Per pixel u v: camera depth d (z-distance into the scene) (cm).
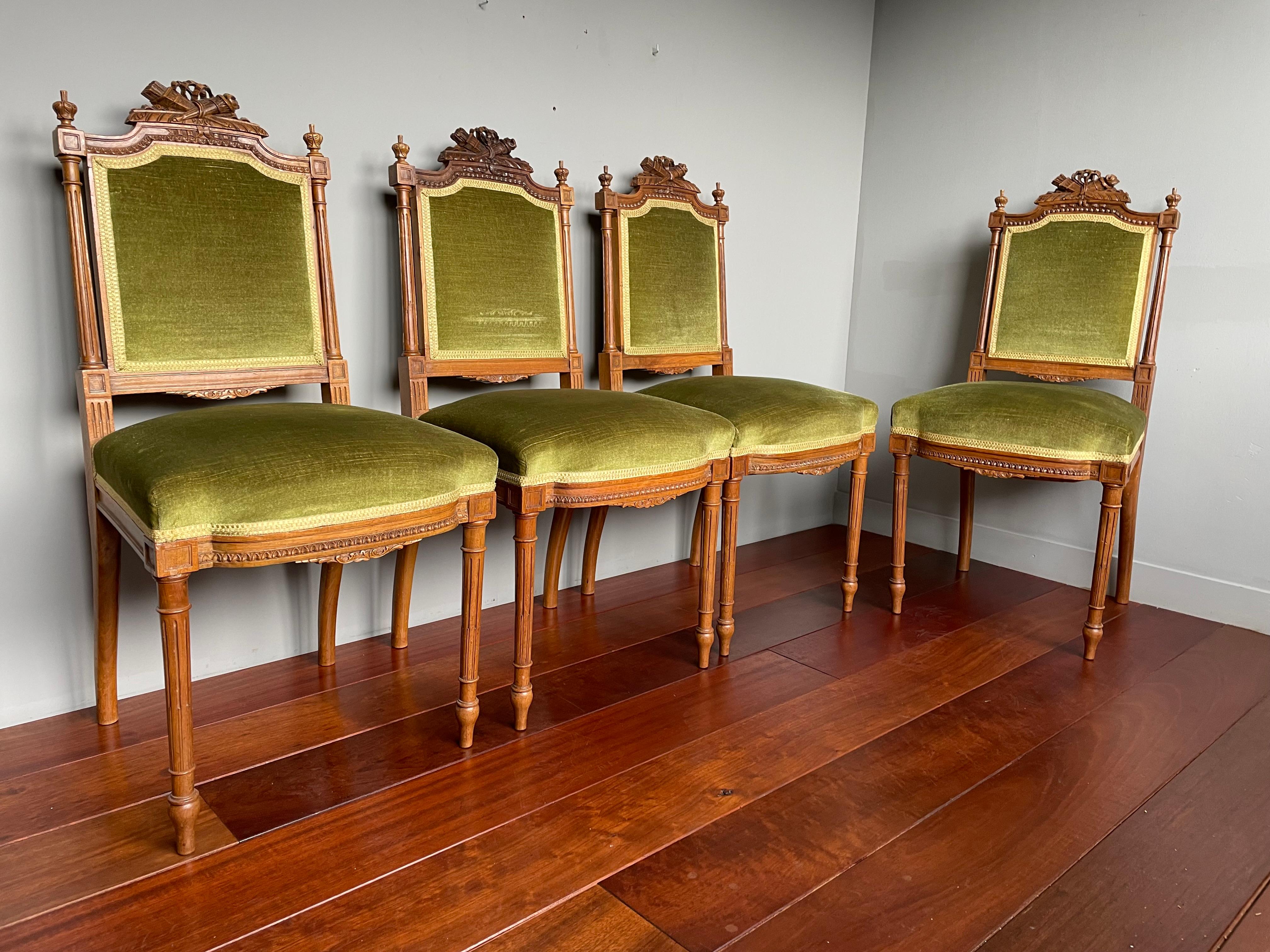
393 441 134
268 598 182
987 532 267
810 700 174
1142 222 220
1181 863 126
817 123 272
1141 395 221
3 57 141
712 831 131
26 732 154
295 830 128
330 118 177
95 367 145
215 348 157
